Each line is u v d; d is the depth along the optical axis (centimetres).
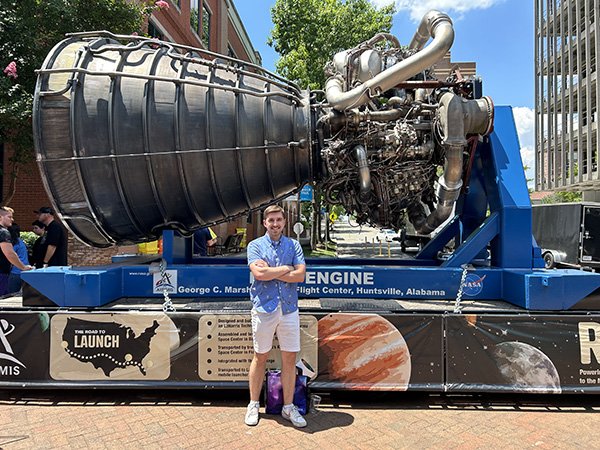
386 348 332
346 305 357
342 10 1812
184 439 275
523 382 329
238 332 332
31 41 675
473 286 387
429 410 327
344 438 279
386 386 331
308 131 387
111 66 369
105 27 761
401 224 473
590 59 2700
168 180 377
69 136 356
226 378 332
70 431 286
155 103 363
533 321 329
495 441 276
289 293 300
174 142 367
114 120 357
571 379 328
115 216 390
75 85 353
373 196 422
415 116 410
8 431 285
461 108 371
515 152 415
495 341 330
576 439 280
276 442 272
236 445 268
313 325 333
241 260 495
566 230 1035
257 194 415
